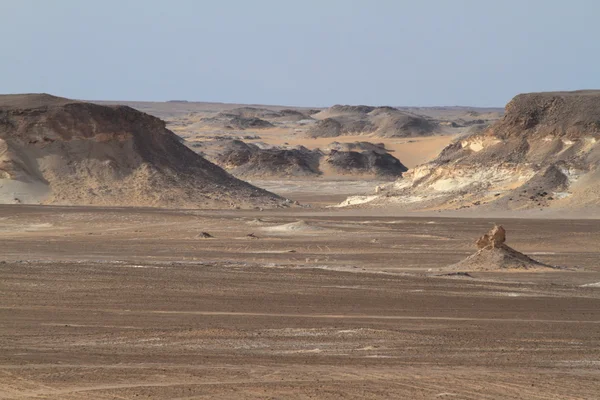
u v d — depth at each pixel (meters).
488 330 94.00
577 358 76.56
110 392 59.88
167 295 122.19
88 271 147.38
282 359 74.44
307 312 107.81
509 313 109.38
